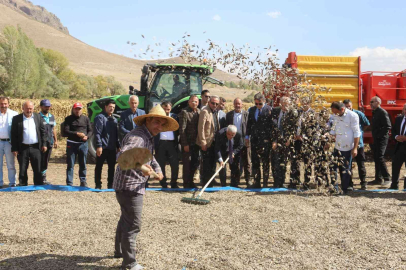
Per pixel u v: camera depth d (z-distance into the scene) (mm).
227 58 7762
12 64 60375
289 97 7668
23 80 61906
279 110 7805
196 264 4203
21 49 61062
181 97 11305
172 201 6891
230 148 7766
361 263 4242
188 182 8008
